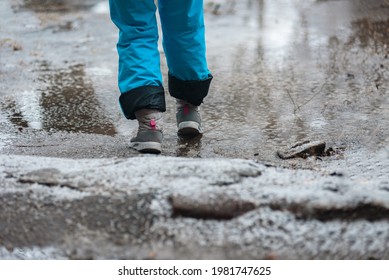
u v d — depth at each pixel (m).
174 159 4.78
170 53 6.21
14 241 4.02
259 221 3.93
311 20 14.31
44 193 4.33
